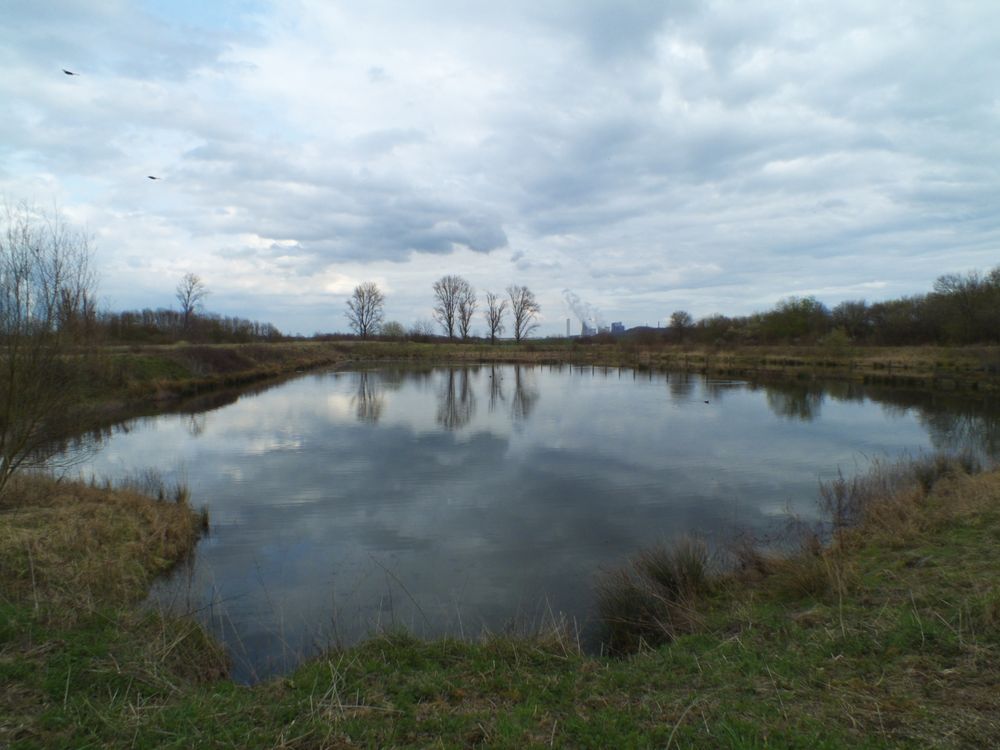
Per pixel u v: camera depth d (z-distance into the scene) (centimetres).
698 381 4438
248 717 450
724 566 923
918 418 2627
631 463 1811
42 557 803
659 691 490
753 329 7156
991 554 711
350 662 551
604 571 957
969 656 479
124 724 431
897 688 451
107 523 1031
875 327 6206
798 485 1538
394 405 3173
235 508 1373
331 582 963
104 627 623
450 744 412
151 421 2602
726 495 1452
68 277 1064
